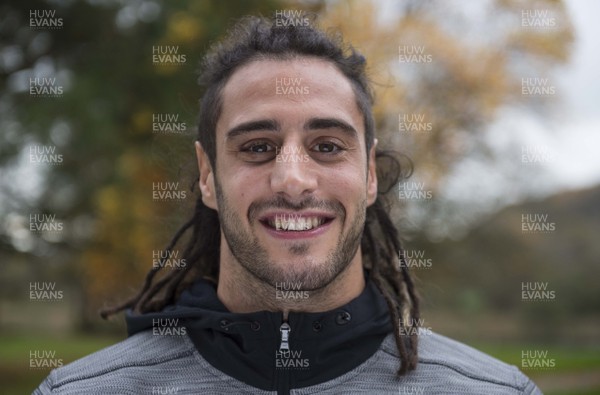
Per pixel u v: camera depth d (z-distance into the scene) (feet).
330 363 5.65
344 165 5.48
